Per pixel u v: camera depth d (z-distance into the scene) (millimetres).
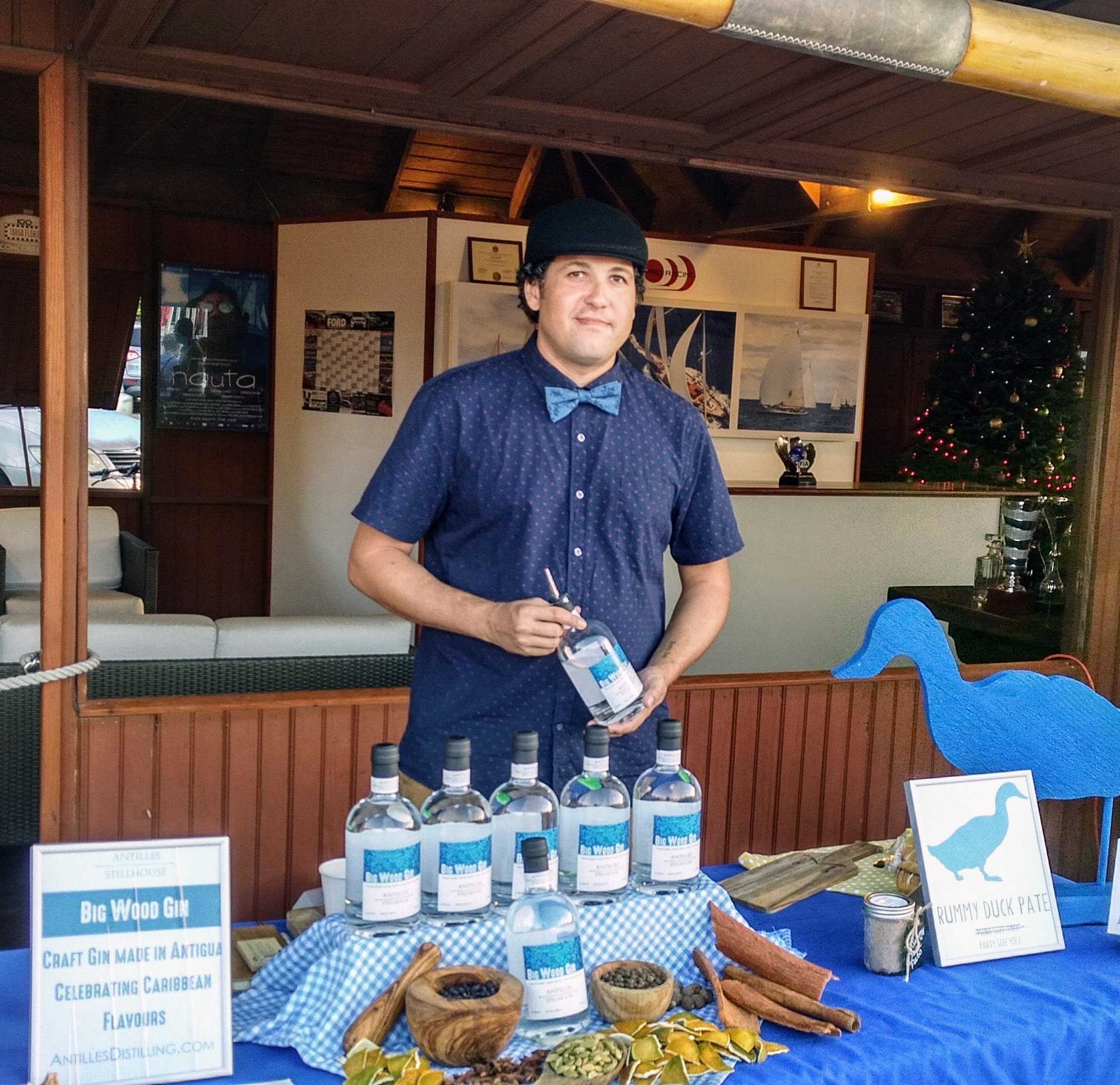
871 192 6793
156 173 7734
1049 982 1761
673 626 1937
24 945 3363
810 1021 1530
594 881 1602
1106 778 2059
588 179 8820
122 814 2729
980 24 1861
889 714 3439
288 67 2666
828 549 5754
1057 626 4688
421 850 1536
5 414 7629
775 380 7457
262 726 2838
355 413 6828
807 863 2193
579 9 2285
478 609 1743
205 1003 1384
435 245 6438
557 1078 1323
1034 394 7621
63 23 2490
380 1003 1423
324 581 7055
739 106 2928
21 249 7367
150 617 3719
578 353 1768
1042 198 3590
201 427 7914
